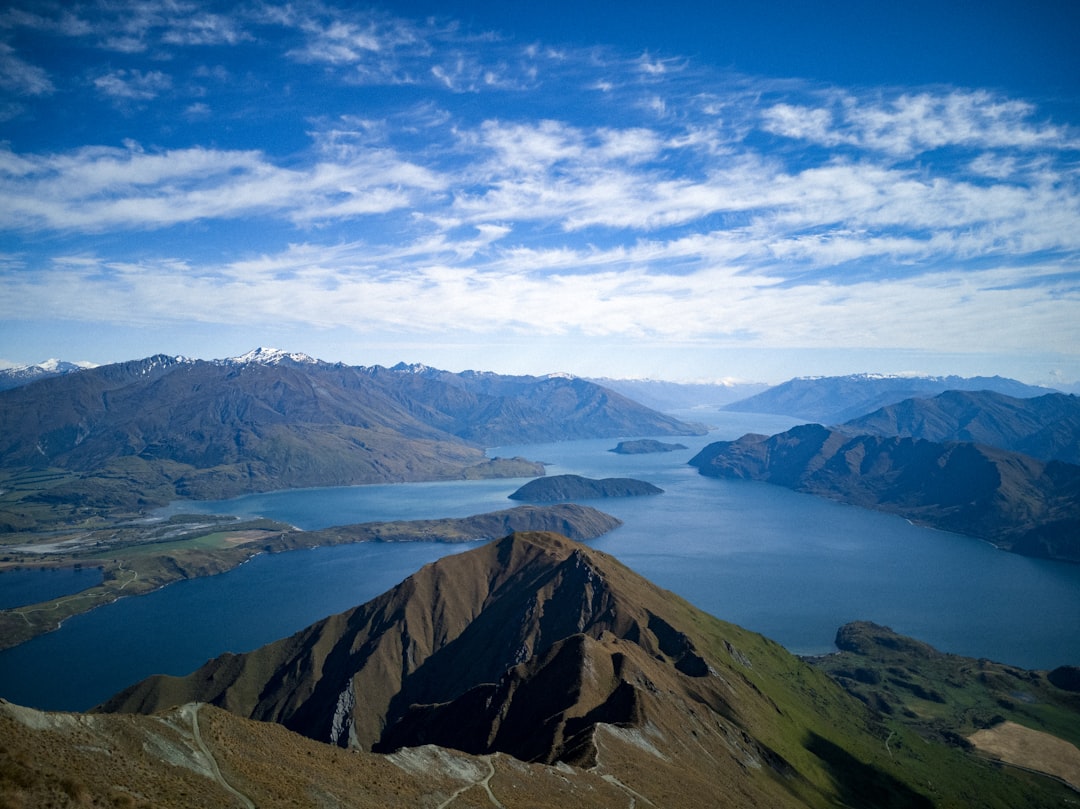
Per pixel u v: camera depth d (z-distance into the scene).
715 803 105.19
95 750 55.84
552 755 112.38
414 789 76.12
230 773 62.44
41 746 52.38
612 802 91.19
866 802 149.88
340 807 64.31
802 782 144.12
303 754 73.38
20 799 44.53
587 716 130.38
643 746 117.06
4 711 54.06
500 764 91.00
